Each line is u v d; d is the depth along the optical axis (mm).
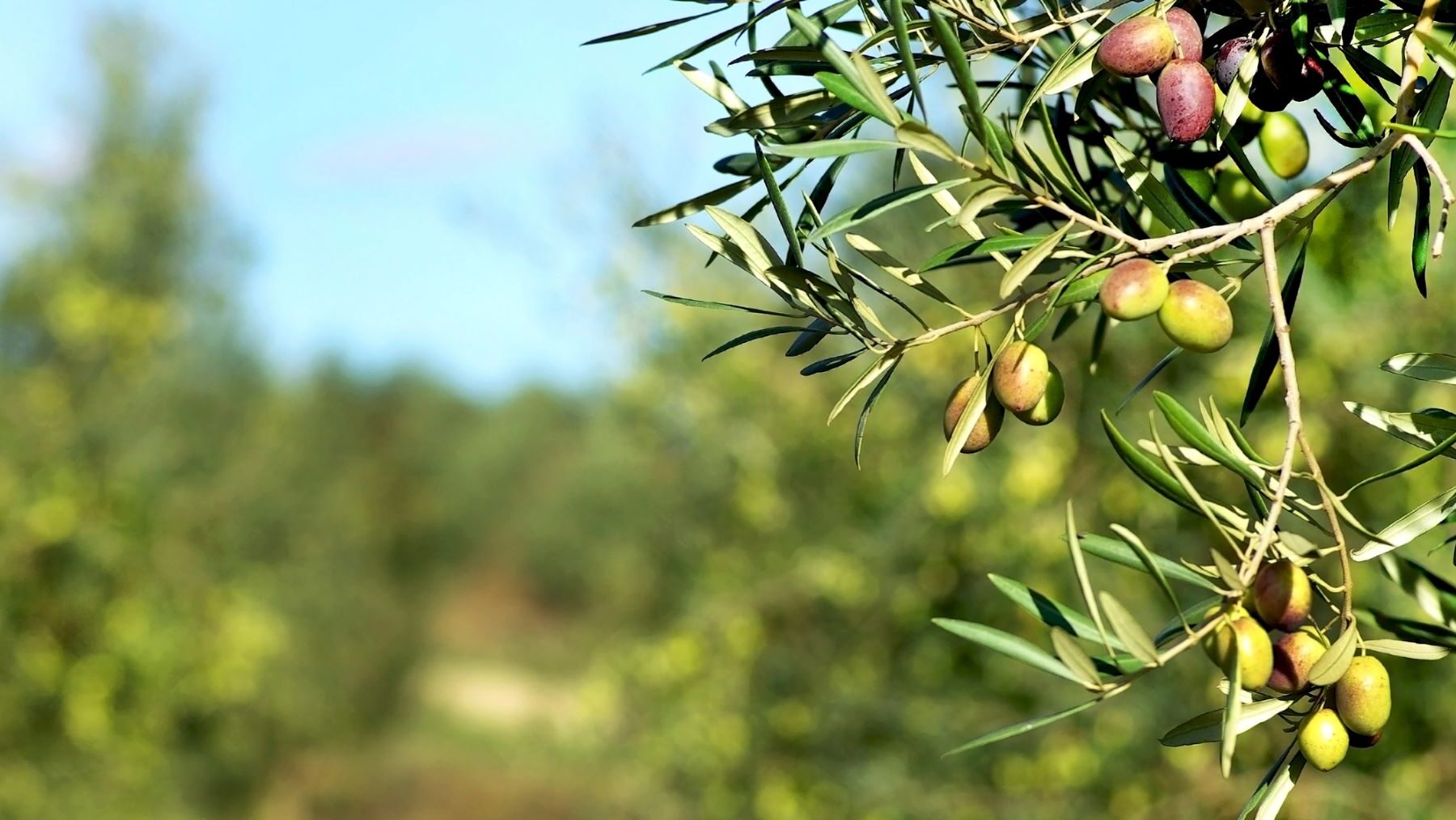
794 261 831
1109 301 762
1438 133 742
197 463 9867
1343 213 2150
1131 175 933
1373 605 2543
